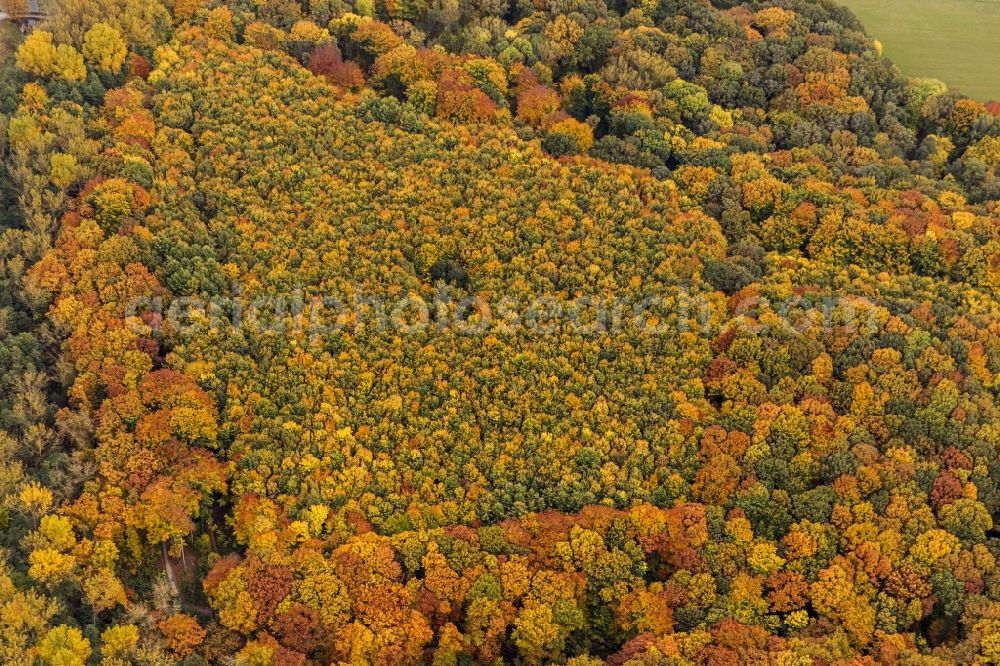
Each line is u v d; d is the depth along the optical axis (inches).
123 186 6599.4
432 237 6707.7
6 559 5152.6
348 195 6904.5
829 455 5797.2
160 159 6978.4
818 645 5113.2
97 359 5880.9
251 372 6028.5
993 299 6678.2
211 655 5132.9
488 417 5944.9
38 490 5334.6
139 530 5511.8
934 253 6815.9
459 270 6614.2
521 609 5295.3
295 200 6894.7
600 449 5826.8
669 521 5526.6
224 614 5196.9
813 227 7012.8
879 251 6879.9
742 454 5821.9
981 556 5364.2
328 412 5871.1
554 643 5265.8
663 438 5890.8
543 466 5767.7
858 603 5300.2
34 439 5585.6
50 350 6033.5
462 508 5629.9
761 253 6899.6
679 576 5398.6
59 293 6186.0
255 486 5585.6
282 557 5354.3
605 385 6131.9
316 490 5590.6
